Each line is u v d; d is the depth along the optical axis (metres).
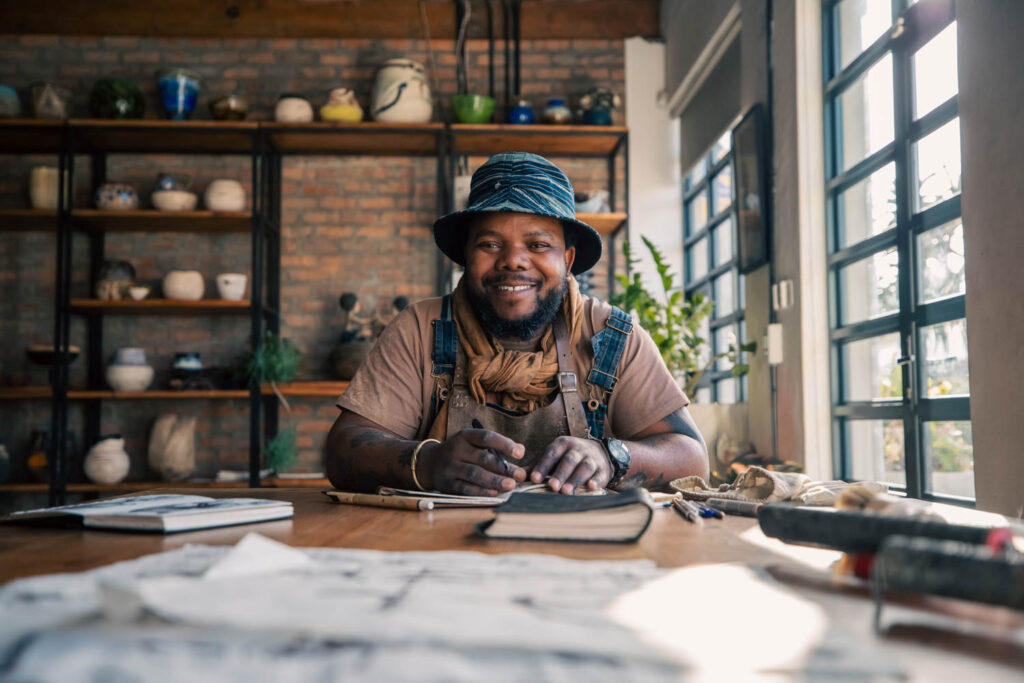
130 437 4.71
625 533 0.82
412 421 1.63
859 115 2.97
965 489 2.26
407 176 4.93
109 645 0.39
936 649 0.42
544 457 1.27
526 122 4.66
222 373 4.64
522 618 0.43
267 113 4.93
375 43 5.00
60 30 4.86
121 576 0.56
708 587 0.55
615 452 1.33
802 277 3.11
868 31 2.92
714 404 3.74
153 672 0.37
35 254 4.78
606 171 4.97
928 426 2.47
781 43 3.32
